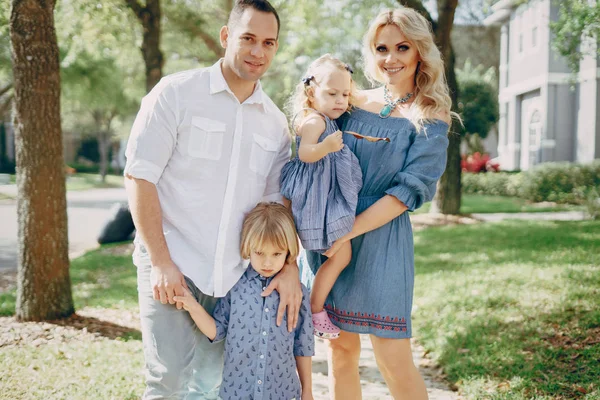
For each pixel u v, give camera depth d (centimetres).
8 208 2041
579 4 924
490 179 2105
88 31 1304
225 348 269
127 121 3925
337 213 271
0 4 825
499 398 372
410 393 289
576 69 1048
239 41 249
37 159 570
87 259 1002
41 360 459
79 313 621
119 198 2477
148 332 262
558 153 2077
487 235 1059
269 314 268
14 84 564
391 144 285
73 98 2280
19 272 585
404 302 288
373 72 304
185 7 1388
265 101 273
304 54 1448
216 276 262
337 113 285
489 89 2522
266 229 261
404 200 276
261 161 273
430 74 285
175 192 259
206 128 255
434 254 908
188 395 314
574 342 453
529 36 2209
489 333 497
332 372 315
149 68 1184
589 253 787
